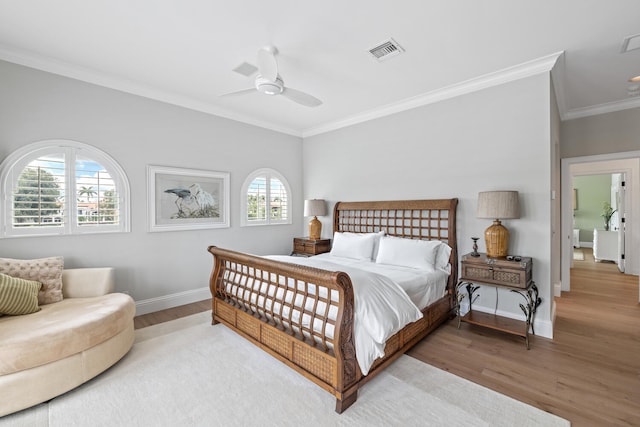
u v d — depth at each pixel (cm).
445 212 356
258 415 178
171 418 176
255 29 232
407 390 202
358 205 437
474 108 330
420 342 274
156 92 351
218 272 312
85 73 301
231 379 215
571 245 447
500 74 305
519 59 279
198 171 393
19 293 225
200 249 399
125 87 330
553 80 301
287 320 222
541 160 287
